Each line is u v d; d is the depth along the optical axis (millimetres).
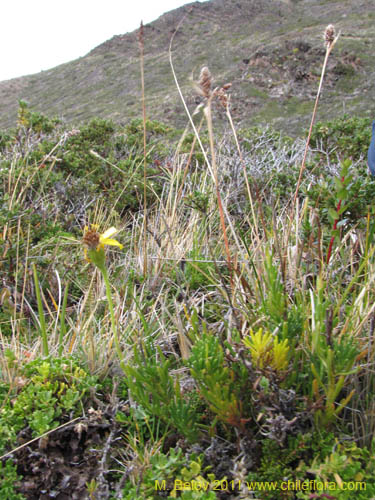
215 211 3637
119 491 1603
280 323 1817
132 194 4312
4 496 1645
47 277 2994
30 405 1898
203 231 3412
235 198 3828
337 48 39500
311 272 2426
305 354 1871
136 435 1883
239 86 38031
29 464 1784
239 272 2469
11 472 1712
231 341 1979
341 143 4879
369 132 4742
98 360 2199
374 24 52750
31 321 2754
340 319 2066
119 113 44781
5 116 62281
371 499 1479
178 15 69062
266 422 1755
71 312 2834
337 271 2385
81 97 59375
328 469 1546
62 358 2111
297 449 1628
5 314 2727
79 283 3000
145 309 2695
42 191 3863
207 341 1741
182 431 1746
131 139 5488
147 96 49188
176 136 6699
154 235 3080
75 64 72750
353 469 1553
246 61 41062
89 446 1855
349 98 34781
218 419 1753
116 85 58562
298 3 72750
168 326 2535
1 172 3965
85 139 5273
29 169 4090
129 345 2285
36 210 3639
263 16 67875
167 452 1830
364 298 2119
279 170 4383
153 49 64375
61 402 1940
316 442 1687
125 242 3625
